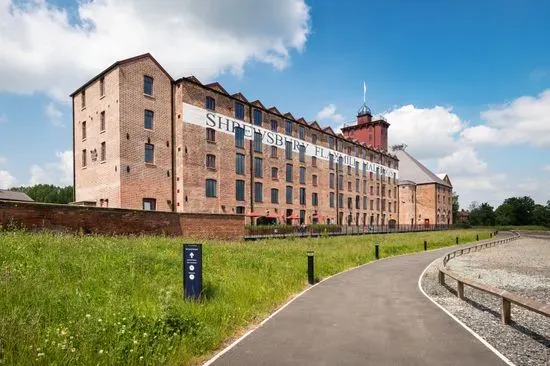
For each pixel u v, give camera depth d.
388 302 10.45
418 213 86.25
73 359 4.96
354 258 21.83
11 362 4.69
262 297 10.20
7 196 53.19
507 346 6.76
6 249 9.81
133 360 5.22
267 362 5.77
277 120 49.38
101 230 17.69
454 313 9.46
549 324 8.45
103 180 33.47
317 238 34.22
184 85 36.78
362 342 6.79
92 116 35.53
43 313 6.18
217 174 39.69
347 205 62.38
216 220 24.28
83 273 8.96
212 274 11.33
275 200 47.94
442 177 95.31
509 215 105.81
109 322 6.14
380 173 73.94
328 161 58.62
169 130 36.31
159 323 6.43
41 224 15.46
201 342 6.32
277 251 19.47
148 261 10.98
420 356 6.07
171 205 35.72
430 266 19.92
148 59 34.91
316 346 6.55
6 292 6.68
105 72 33.72
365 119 80.44
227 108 41.69
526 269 19.81
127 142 32.31
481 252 31.84
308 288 12.79
